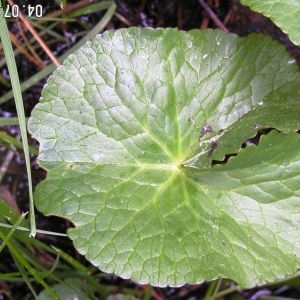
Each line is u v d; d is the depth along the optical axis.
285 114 0.15
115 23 0.20
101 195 0.14
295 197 0.14
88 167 0.15
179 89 0.15
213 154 0.15
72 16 0.19
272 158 0.15
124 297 0.18
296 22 0.13
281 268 0.14
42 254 0.19
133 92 0.15
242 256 0.14
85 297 0.18
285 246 0.14
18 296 0.19
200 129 0.16
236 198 0.15
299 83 0.15
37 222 0.20
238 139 0.15
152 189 0.15
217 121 0.16
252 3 0.13
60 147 0.15
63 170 0.15
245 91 0.16
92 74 0.15
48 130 0.15
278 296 0.20
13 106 0.20
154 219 0.14
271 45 0.16
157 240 0.14
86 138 0.15
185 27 0.21
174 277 0.14
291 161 0.14
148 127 0.15
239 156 0.15
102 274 0.19
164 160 0.15
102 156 0.15
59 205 0.14
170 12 0.21
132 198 0.15
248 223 0.14
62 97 0.15
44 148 0.15
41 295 0.17
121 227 0.14
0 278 0.17
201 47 0.16
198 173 0.15
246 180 0.15
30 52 0.20
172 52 0.15
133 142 0.15
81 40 0.19
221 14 0.20
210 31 0.16
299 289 0.20
